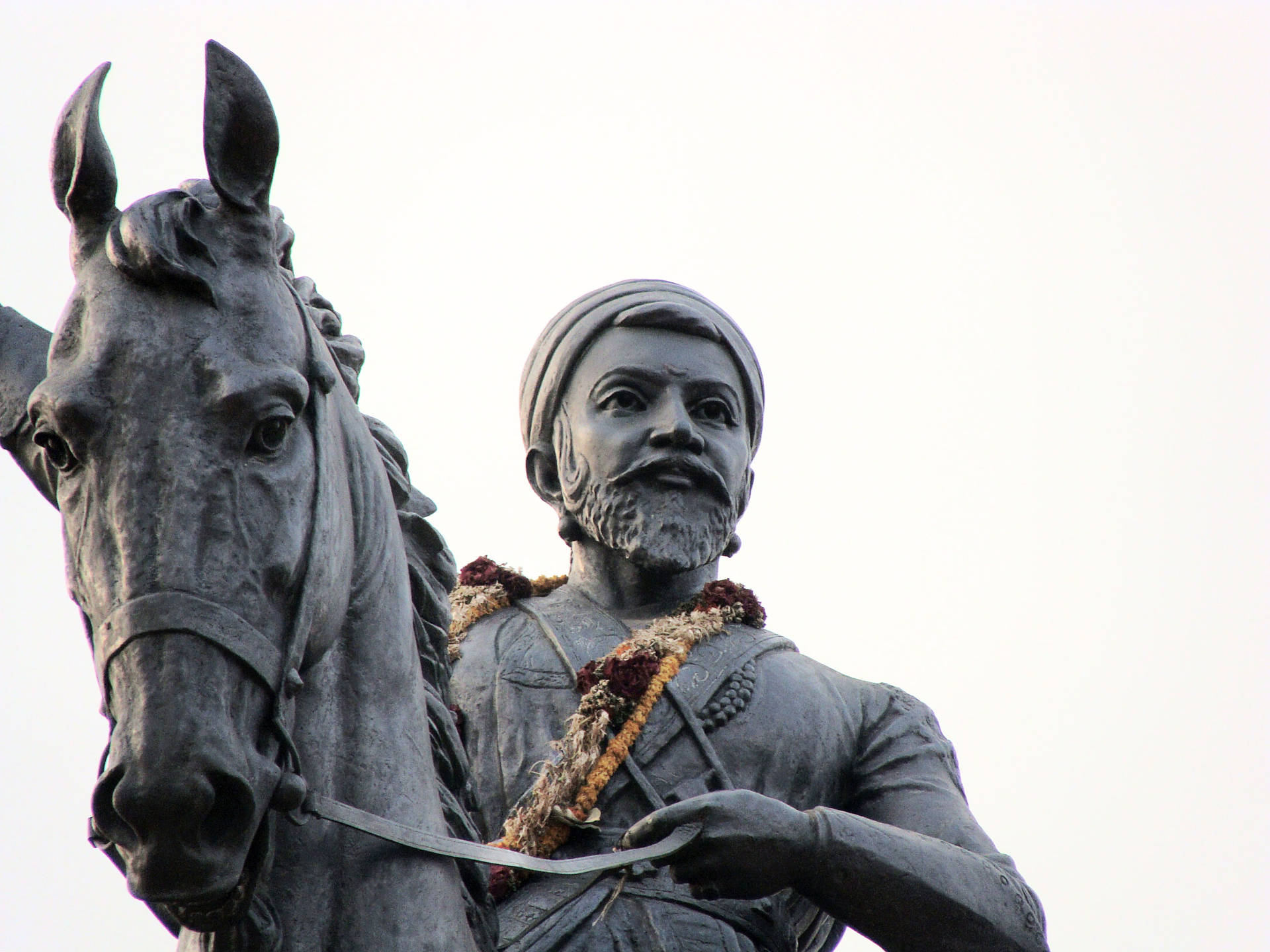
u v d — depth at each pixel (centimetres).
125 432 876
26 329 1032
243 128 942
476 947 1001
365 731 1000
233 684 857
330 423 980
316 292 1108
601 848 1298
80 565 870
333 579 934
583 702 1350
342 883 970
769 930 1309
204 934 934
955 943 1245
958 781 1432
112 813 837
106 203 949
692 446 1446
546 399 1508
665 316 1486
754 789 1366
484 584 1493
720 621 1432
